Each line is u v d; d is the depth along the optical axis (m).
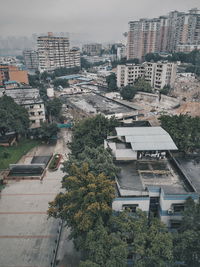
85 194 19.72
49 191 35.91
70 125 60.09
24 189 36.38
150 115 66.25
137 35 160.88
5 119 46.66
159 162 26.36
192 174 24.17
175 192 21.08
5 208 32.16
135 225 18.14
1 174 40.22
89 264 16.28
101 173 21.25
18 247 26.12
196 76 110.12
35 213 31.23
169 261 17.53
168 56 136.88
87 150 27.44
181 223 19.72
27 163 44.53
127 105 63.19
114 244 17.17
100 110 58.22
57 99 65.31
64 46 152.25
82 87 105.62
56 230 28.50
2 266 23.86
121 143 27.80
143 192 21.00
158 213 21.97
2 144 50.59
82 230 19.42
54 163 43.47
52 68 150.50
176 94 92.44
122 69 100.94
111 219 19.12
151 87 96.50
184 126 30.39
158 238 17.19
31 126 58.28
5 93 65.06
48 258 24.77
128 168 25.27
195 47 149.50
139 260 17.55
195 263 17.95
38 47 144.88
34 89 70.38
